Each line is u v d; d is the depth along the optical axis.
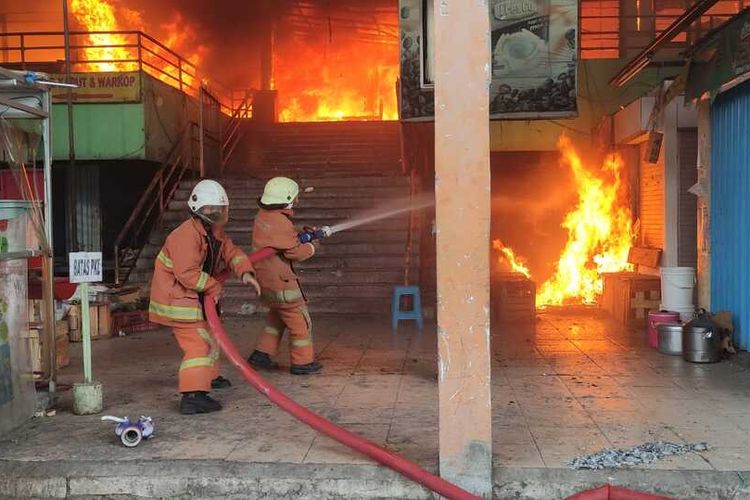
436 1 3.62
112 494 3.94
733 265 6.82
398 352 7.11
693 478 3.74
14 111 5.23
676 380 5.77
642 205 9.62
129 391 5.70
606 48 11.80
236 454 4.17
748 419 4.69
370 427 4.65
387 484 3.83
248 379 4.26
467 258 3.66
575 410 4.94
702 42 6.57
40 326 5.87
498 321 8.95
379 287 9.76
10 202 4.74
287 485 3.86
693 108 8.29
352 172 13.71
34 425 4.80
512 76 7.44
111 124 11.75
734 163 6.79
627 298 8.41
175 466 4.00
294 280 6.13
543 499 3.74
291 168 14.53
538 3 7.33
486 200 3.63
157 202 13.15
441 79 3.62
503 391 5.47
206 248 5.01
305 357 6.18
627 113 9.31
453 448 3.71
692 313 7.52
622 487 3.71
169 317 4.98
